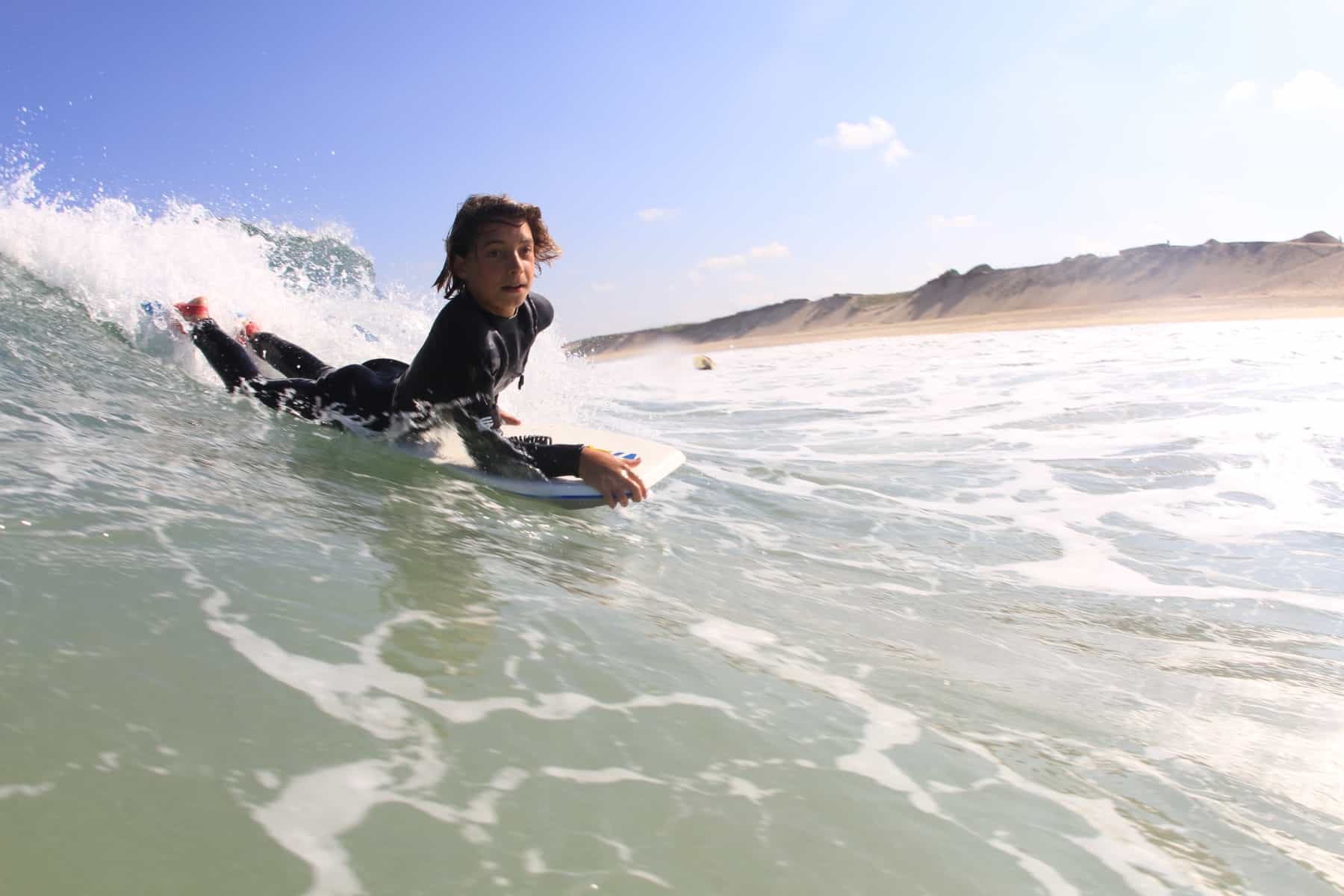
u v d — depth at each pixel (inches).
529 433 173.9
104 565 73.1
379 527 102.8
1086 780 67.8
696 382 543.5
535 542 114.2
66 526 79.3
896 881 51.2
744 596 106.1
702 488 176.2
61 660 57.9
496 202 133.9
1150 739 77.5
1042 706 82.7
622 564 111.8
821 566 127.7
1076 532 159.5
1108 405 308.7
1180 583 130.9
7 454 97.7
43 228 214.5
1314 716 85.3
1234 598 124.4
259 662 63.3
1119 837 59.7
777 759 63.6
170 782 48.6
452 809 51.0
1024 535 157.0
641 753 61.2
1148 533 158.2
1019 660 95.3
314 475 122.6
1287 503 179.5
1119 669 95.5
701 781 58.9
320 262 264.7
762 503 168.9
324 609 74.6
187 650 62.8
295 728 56.2
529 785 54.9
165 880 41.6
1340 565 139.9
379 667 66.6
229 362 172.2
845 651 90.6
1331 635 110.3
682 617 92.7
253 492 105.6
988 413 312.0
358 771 53.0
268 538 88.8
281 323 235.8
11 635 59.4
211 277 230.4
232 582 75.7
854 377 502.6
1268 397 305.6
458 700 63.9
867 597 114.0
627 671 74.6
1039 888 52.6
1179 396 319.9
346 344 249.4
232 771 50.8
